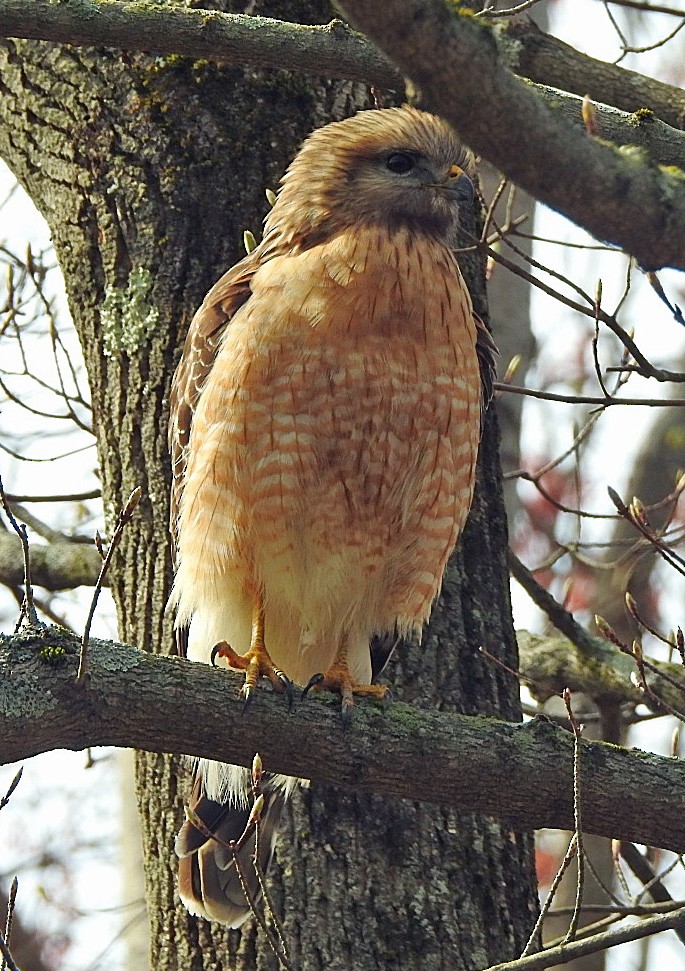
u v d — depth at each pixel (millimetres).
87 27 9523
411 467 10039
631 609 9922
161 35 9633
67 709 7551
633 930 8133
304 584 10211
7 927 7879
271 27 9758
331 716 8180
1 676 7449
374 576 10359
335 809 10164
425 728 8258
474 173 11477
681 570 10008
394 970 9797
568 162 5742
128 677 7758
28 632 7684
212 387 9828
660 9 12000
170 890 10469
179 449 10594
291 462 9719
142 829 10852
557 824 8352
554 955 8094
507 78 5652
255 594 10148
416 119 10672
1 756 7438
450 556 10875
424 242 10289
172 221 11062
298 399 9656
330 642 10672
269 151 11219
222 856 10172
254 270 10352
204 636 10242
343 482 9891
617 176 5773
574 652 13086
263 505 9812
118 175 11180
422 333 9883
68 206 11344
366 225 10367
